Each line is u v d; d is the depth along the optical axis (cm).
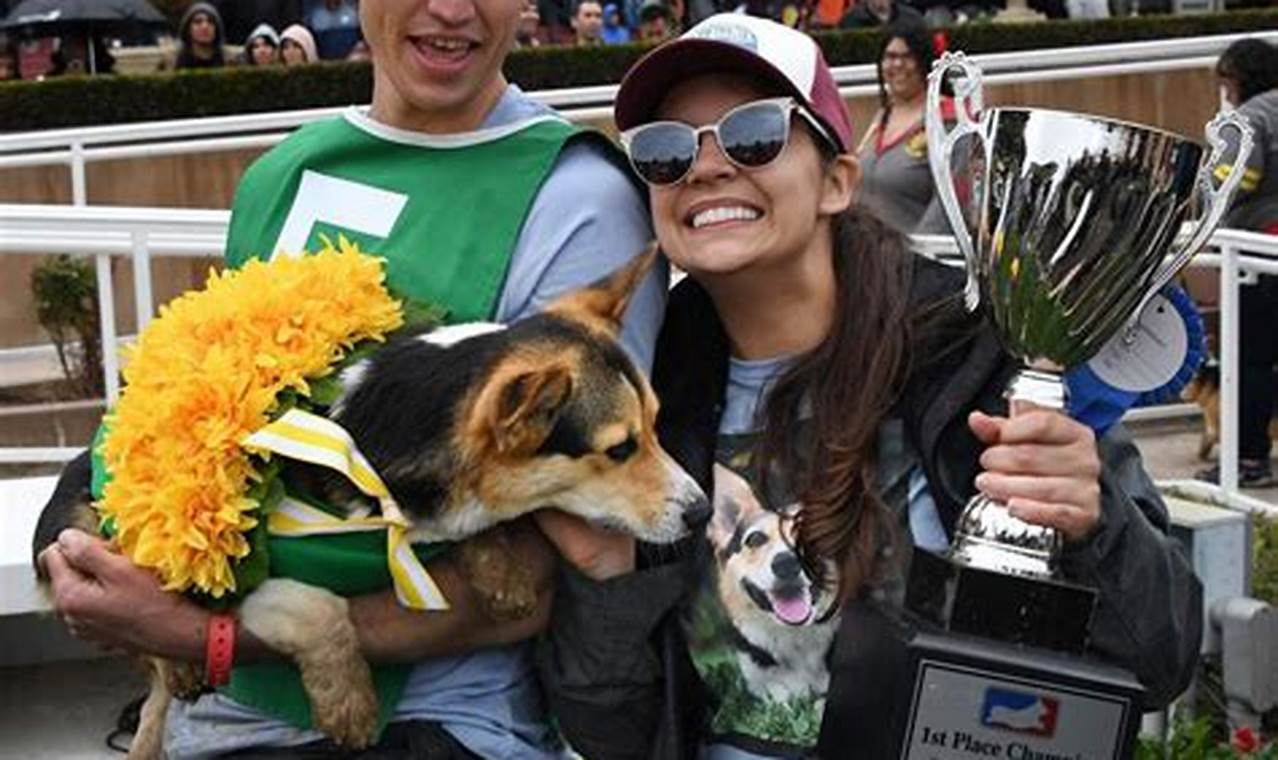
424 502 325
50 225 772
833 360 329
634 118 338
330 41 1616
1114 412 328
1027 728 300
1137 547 314
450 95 347
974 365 324
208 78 1417
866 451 325
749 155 325
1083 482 307
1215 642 604
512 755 340
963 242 326
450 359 329
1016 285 315
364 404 327
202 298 337
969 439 324
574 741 335
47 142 1265
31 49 1638
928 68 977
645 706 331
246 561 321
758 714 331
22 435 1040
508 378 320
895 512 326
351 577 325
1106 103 1505
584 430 326
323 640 324
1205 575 602
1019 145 318
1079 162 315
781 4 1708
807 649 328
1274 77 1000
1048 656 302
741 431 339
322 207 358
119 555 327
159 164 1344
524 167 349
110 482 328
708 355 345
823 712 322
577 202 347
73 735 582
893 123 993
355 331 335
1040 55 1391
